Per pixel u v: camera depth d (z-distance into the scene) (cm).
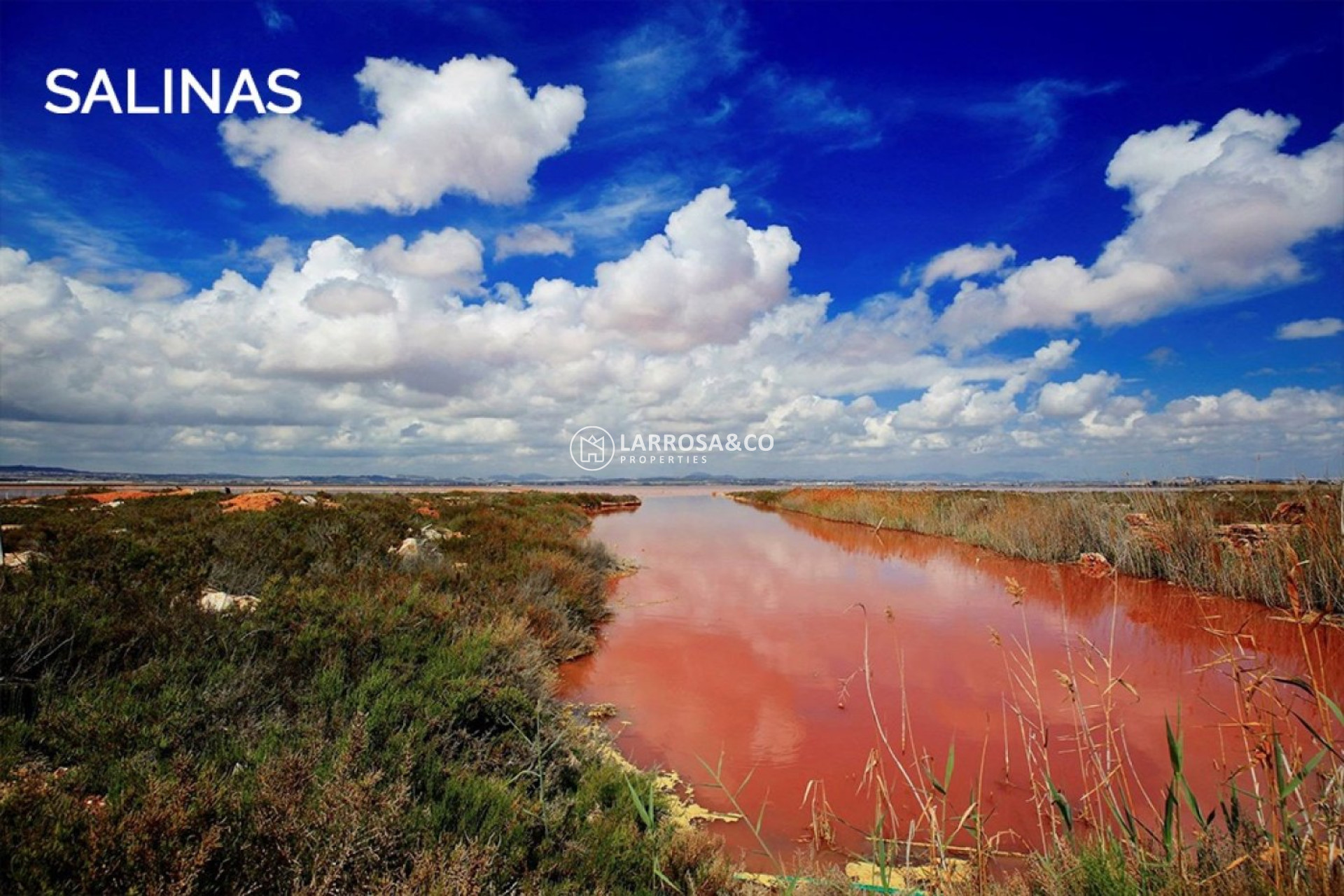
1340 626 790
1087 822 396
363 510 1439
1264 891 229
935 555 1700
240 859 253
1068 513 1584
